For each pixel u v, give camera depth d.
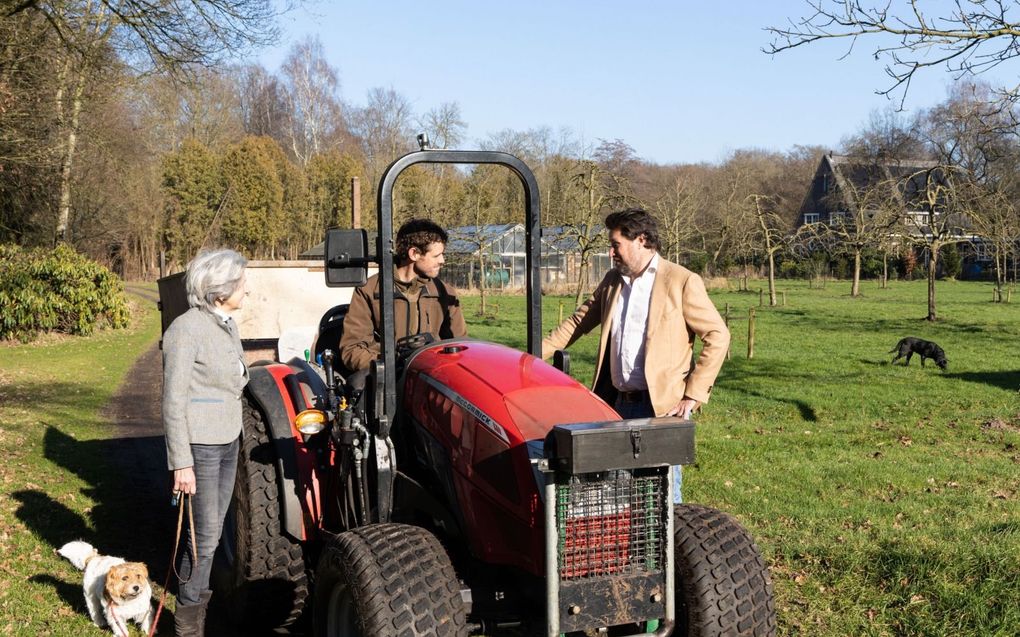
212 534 3.92
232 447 3.98
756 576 3.28
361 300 4.30
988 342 21.52
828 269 57.31
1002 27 8.38
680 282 4.44
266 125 80.81
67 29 15.09
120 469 7.77
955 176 29.78
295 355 6.20
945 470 8.20
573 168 35.41
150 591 4.27
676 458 3.03
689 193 45.59
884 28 8.51
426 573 3.07
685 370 4.50
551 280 50.19
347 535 3.25
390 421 3.68
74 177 25.67
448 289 4.54
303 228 59.34
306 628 4.50
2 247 20.44
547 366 3.79
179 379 3.74
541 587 3.26
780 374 15.76
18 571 5.09
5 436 8.96
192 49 14.94
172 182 54.75
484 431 3.37
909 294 41.84
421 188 45.34
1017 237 35.44
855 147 55.06
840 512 6.59
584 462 2.88
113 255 53.94
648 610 3.15
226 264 3.89
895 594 4.69
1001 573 4.80
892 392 13.72
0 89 15.16
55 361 16.53
